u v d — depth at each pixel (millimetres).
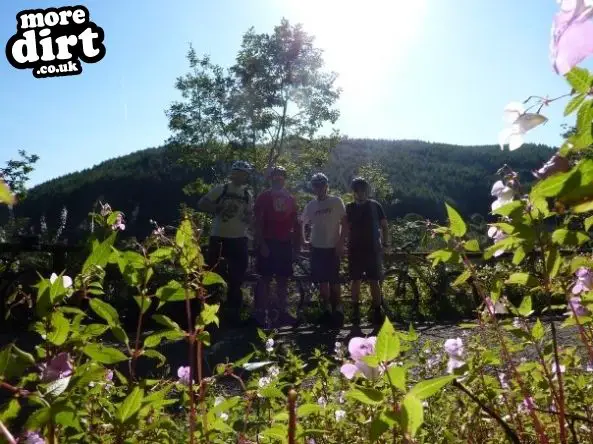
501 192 1590
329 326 8344
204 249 8078
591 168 898
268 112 21203
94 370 1238
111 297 7426
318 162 22344
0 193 906
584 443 1965
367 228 8297
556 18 900
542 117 1317
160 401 1552
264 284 8211
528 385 2098
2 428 899
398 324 8828
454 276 9820
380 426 1145
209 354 6039
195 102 21672
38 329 1324
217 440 1765
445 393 2260
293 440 1129
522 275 1621
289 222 8078
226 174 22125
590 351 1709
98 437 1475
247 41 21547
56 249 8172
